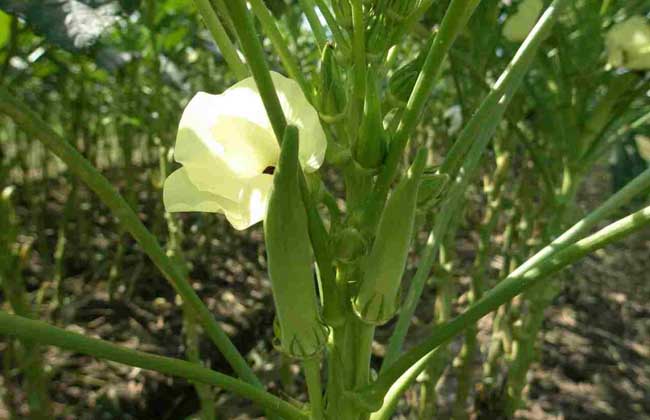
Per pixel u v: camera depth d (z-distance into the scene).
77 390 0.64
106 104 1.03
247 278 0.93
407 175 0.22
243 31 0.17
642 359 0.78
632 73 0.46
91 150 1.12
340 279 0.24
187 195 0.23
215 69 1.18
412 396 0.61
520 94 0.55
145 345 0.73
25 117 0.21
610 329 0.86
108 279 0.87
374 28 0.23
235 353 0.26
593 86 0.48
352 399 0.25
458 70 0.53
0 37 0.52
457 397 0.58
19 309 0.42
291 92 0.21
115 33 0.86
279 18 0.58
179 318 0.79
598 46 0.47
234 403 0.65
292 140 0.18
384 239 0.23
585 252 0.22
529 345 0.57
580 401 0.69
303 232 0.21
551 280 0.55
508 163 0.57
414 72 0.24
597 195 1.38
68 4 0.42
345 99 0.23
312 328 0.23
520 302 0.58
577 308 0.91
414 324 0.82
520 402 0.61
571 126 0.50
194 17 0.84
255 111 0.21
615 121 0.50
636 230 0.21
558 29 0.46
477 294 0.59
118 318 0.78
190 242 1.00
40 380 0.45
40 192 0.96
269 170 0.22
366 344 0.25
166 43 0.84
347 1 0.23
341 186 1.33
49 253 0.91
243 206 0.22
